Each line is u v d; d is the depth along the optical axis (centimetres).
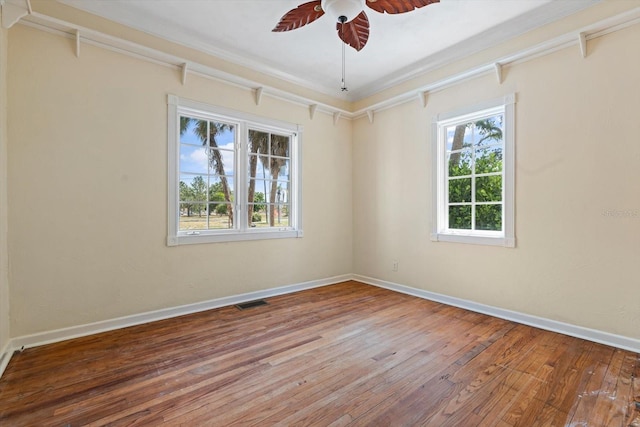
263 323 286
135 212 281
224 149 347
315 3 211
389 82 405
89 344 238
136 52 279
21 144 229
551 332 264
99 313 263
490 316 305
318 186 428
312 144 420
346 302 352
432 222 362
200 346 237
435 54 338
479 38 304
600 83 241
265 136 381
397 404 167
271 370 202
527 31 280
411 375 196
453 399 171
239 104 349
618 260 234
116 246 271
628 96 229
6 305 217
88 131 257
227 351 229
